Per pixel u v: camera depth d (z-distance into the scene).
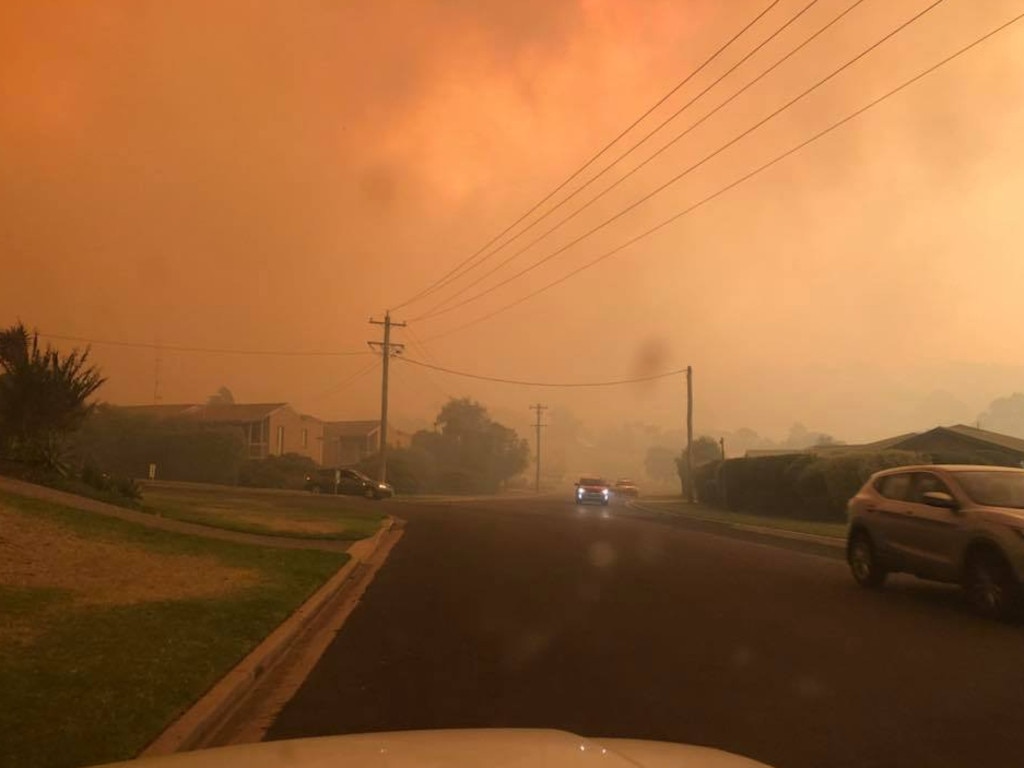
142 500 25.14
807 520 35.59
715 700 7.88
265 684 8.55
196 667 8.44
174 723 6.82
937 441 41.31
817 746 6.63
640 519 35.97
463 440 92.75
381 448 57.09
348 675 8.90
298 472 63.28
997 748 6.61
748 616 12.02
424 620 11.95
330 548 20.27
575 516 36.19
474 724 7.17
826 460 35.94
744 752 6.48
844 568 17.52
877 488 14.77
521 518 33.69
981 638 10.53
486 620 11.86
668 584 15.13
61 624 9.92
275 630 10.73
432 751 3.38
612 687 8.35
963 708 7.62
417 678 8.76
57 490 20.75
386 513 34.81
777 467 41.62
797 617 11.94
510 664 9.32
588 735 6.87
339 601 13.64
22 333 23.72
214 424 65.62
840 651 9.85
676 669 9.05
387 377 57.78
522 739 3.62
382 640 10.65
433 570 17.28
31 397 22.38
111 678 7.87
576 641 10.45
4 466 21.45
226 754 3.43
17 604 10.75
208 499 35.06
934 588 14.72
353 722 7.29
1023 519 11.47
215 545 18.09
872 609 12.55
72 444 24.97
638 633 10.89
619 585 15.03
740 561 18.75
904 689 8.24
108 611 10.81
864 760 6.33
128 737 6.39
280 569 15.73
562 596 13.84
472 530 27.09
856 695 8.04
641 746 3.77
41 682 7.61
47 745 6.13
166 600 11.85
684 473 74.69
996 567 11.67
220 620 10.77
